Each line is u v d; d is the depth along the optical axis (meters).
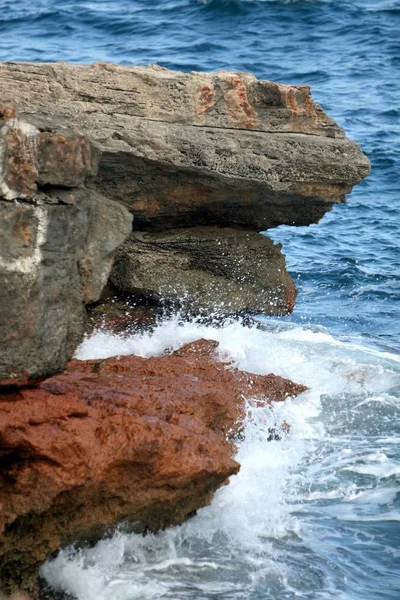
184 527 13.22
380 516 14.09
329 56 51.88
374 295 25.78
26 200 11.32
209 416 14.50
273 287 19.88
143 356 17.50
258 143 17.94
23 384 11.58
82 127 16.69
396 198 35.00
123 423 11.73
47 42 50.00
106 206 12.70
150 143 17.03
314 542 13.37
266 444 15.84
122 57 47.91
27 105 16.52
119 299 18.88
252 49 51.75
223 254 19.17
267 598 12.11
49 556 12.00
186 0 57.31
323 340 20.84
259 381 17.06
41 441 11.21
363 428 16.92
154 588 12.11
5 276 11.15
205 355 17.95
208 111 17.78
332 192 18.88
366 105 44.78
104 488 11.69
